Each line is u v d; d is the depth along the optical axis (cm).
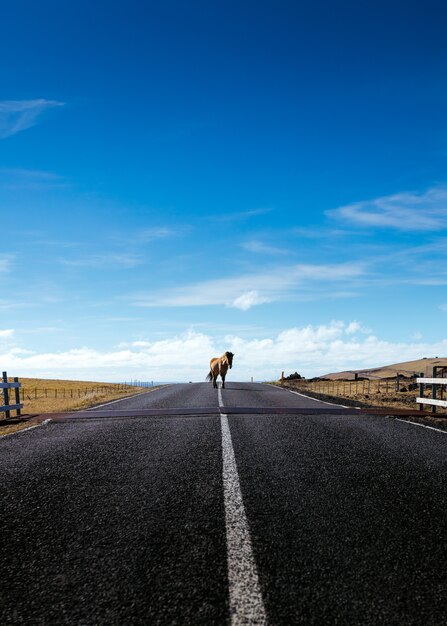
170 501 410
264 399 1584
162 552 302
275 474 502
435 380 1150
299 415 1058
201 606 235
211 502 405
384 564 283
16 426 1006
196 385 3070
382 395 2061
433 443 694
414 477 489
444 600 242
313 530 338
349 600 241
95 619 226
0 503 420
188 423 930
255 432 801
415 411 1154
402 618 225
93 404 1614
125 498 423
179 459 584
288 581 261
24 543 325
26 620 227
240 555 294
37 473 531
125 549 309
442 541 319
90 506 403
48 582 266
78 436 801
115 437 774
